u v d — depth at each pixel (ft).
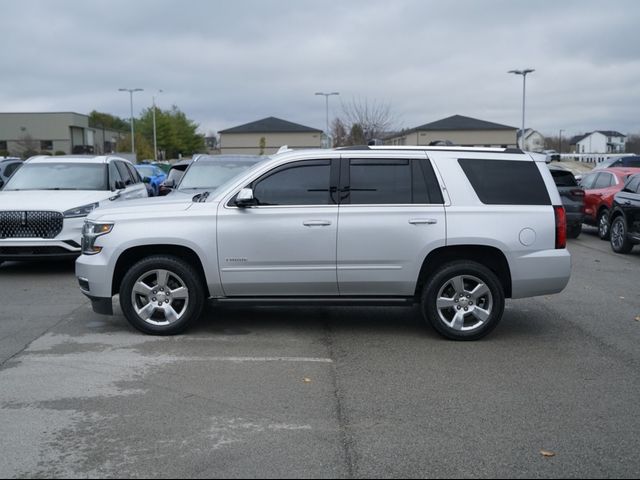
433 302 23.12
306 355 21.58
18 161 66.39
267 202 23.11
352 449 14.60
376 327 25.30
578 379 19.31
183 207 23.39
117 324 25.41
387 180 23.18
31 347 22.33
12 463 13.93
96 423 15.99
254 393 18.03
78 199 36.52
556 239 23.26
